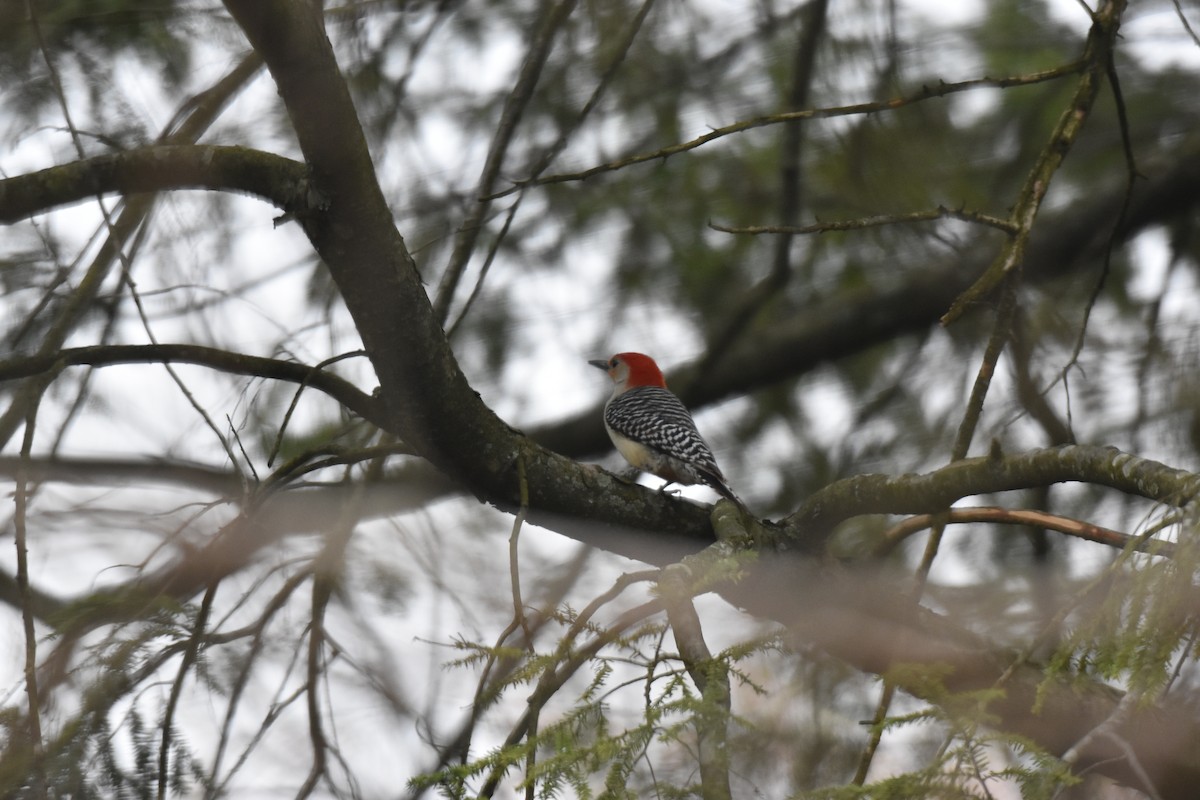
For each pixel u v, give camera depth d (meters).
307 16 6.79
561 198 14.27
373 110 12.68
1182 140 14.00
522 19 13.76
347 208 7.43
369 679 9.04
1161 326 13.24
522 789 5.04
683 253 14.52
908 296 14.89
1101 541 8.32
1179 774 8.30
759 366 15.20
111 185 8.46
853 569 9.66
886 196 13.39
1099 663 5.50
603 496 9.12
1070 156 14.24
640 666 5.74
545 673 5.95
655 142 14.09
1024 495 12.87
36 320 11.29
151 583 9.12
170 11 11.15
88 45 11.33
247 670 7.84
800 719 8.84
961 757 4.94
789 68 13.70
